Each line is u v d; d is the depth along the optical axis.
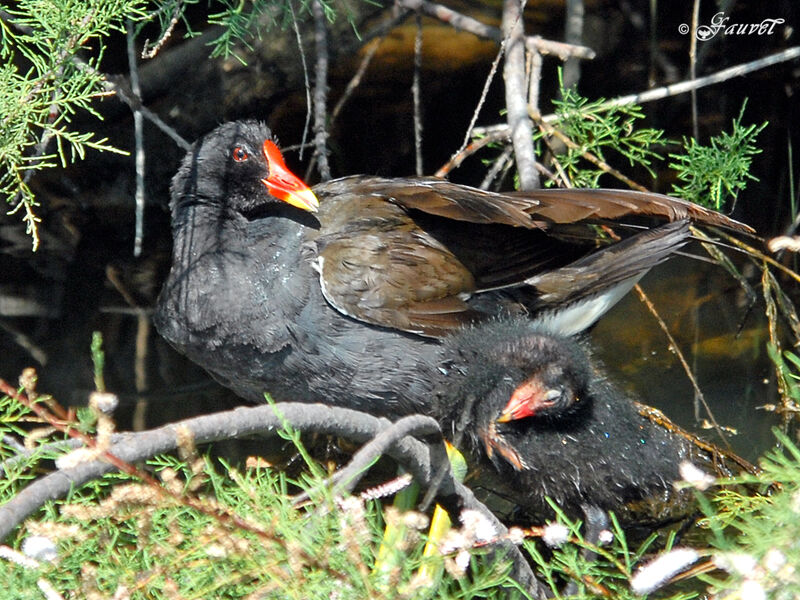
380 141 15.57
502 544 6.82
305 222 10.04
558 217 9.50
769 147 14.54
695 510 9.55
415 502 7.83
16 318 13.25
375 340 9.53
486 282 10.16
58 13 9.38
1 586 5.46
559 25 16.08
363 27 15.30
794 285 13.28
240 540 5.27
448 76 15.62
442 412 9.38
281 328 9.51
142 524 5.61
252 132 10.17
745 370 11.95
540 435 9.28
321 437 10.66
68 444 6.36
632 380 11.91
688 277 13.55
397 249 9.77
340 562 5.27
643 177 14.82
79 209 14.66
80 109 14.52
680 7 15.45
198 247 9.84
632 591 6.42
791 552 5.03
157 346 12.92
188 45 14.72
